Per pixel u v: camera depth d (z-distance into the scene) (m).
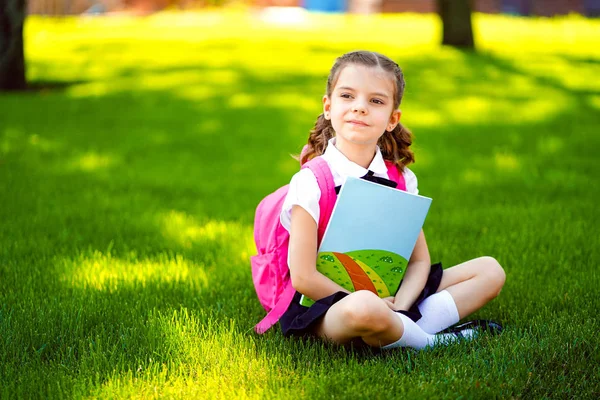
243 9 22.75
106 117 8.20
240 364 2.51
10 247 3.86
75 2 23.22
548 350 2.55
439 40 13.55
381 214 2.57
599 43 14.23
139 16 23.84
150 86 10.24
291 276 2.63
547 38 15.11
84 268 3.60
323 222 2.65
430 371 2.44
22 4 10.24
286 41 13.97
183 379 2.42
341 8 26.80
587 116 8.36
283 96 9.39
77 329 2.79
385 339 2.53
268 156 6.64
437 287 2.80
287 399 2.26
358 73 2.61
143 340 2.72
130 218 4.59
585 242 3.95
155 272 3.59
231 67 11.50
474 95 9.52
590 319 2.85
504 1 23.42
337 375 2.37
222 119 8.14
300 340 2.65
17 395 2.27
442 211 4.80
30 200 4.91
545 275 3.49
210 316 2.99
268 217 2.86
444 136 7.31
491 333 2.80
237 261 3.82
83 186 5.43
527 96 9.50
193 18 21.53
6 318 2.84
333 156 2.68
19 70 10.28
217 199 5.21
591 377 2.38
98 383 2.36
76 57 12.80
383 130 2.66
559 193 5.21
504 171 5.97
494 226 4.36
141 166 6.19
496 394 2.27
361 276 2.67
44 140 7.01
